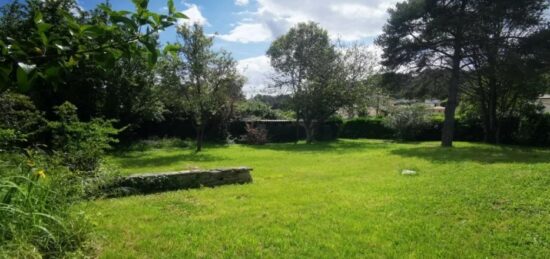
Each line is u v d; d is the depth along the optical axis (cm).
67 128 782
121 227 495
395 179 839
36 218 351
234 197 685
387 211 574
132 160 1365
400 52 1852
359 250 423
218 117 2169
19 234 325
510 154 1359
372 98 2409
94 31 142
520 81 1708
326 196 683
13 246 308
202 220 535
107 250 412
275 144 2209
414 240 454
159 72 1561
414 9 1739
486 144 1983
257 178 917
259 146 2019
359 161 1234
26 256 310
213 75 1606
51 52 138
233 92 1886
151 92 1698
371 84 2272
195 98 1617
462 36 1711
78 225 407
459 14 1647
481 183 715
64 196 427
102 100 1606
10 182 350
